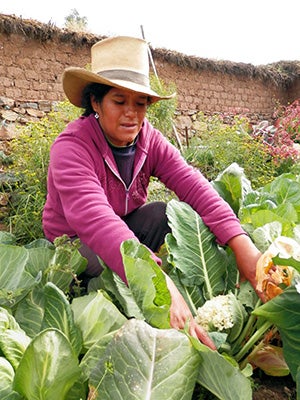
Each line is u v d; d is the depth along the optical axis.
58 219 2.30
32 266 2.04
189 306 1.95
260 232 2.06
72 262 2.06
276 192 2.67
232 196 2.63
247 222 2.33
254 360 1.81
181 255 2.03
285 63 12.18
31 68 7.80
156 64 9.69
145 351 1.41
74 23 8.61
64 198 1.97
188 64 10.09
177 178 2.37
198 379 1.52
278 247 1.74
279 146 7.16
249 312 1.94
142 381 1.36
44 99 7.93
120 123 2.16
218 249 2.13
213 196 2.24
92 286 1.98
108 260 1.77
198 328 1.66
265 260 1.73
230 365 1.39
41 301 1.84
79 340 1.55
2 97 7.48
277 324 1.64
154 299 1.68
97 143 2.19
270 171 6.20
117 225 1.80
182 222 2.12
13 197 4.96
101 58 2.23
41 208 4.47
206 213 2.19
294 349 1.61
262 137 6.96
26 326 1.76
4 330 1.49
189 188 2.32
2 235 2.61
